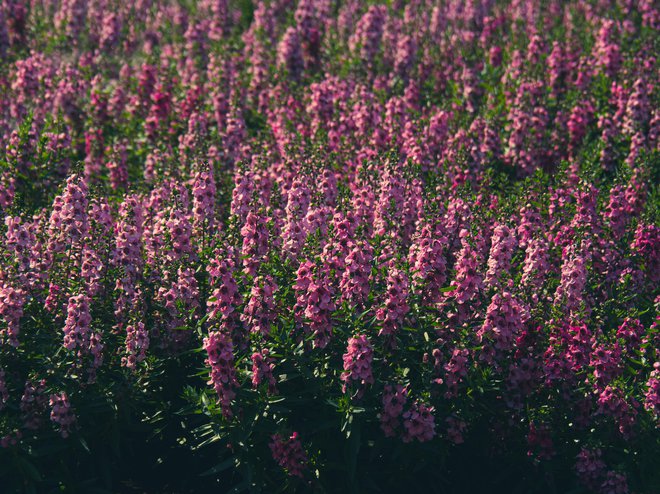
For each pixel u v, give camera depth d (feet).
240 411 41.27
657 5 96.68
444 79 86.63
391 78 89.61
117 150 69.00
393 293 40.93
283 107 75.31
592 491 41.27
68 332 42.60
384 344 42.09
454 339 42.96
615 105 78.02
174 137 77.15
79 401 42.83
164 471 47.19
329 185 54.70
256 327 41.60
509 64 89.92
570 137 70.44
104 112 80.28
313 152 61.41
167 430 47.50
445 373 41.83
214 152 67.46
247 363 42.50
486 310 44.55
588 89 79.36
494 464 45.32
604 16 99.04
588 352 42.60
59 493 42.75
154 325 46.37
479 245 47.42
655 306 49.29
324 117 73.15
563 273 45.70
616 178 60.03
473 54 95.25
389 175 52.44
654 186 61.05
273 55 94.99
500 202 53.47
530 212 51.98
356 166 62.69
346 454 41.78
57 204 48.83
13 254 46.75
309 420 42.78
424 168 63.31
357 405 40.93
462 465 45.78
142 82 82.74
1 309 42.32
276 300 44.06
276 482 42.24
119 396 43.55
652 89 74.49
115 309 46.91
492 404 43.47
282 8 115.75
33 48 101.09
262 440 42.34
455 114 75.92
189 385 44.45
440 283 43.57
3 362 43.47
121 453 46.91
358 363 39.75
